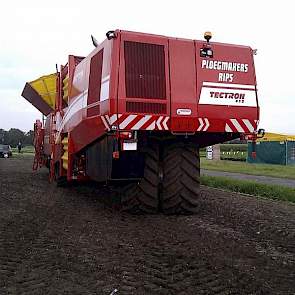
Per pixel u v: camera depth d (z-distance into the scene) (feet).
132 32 28.43
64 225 26.45
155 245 21.61
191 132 29.01
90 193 42.24
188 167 30.53
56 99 47.88
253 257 19.67
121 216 29.78
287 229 26.32
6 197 39.06
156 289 15.24
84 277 16.44
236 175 71.97
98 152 31.24
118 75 27.71
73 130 37.22
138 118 27.78
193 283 15.92
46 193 42.16
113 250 20.54
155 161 30.35
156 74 28.53
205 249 20.85
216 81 29.86
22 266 17.85
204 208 34.04
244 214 31.60
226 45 30.50
